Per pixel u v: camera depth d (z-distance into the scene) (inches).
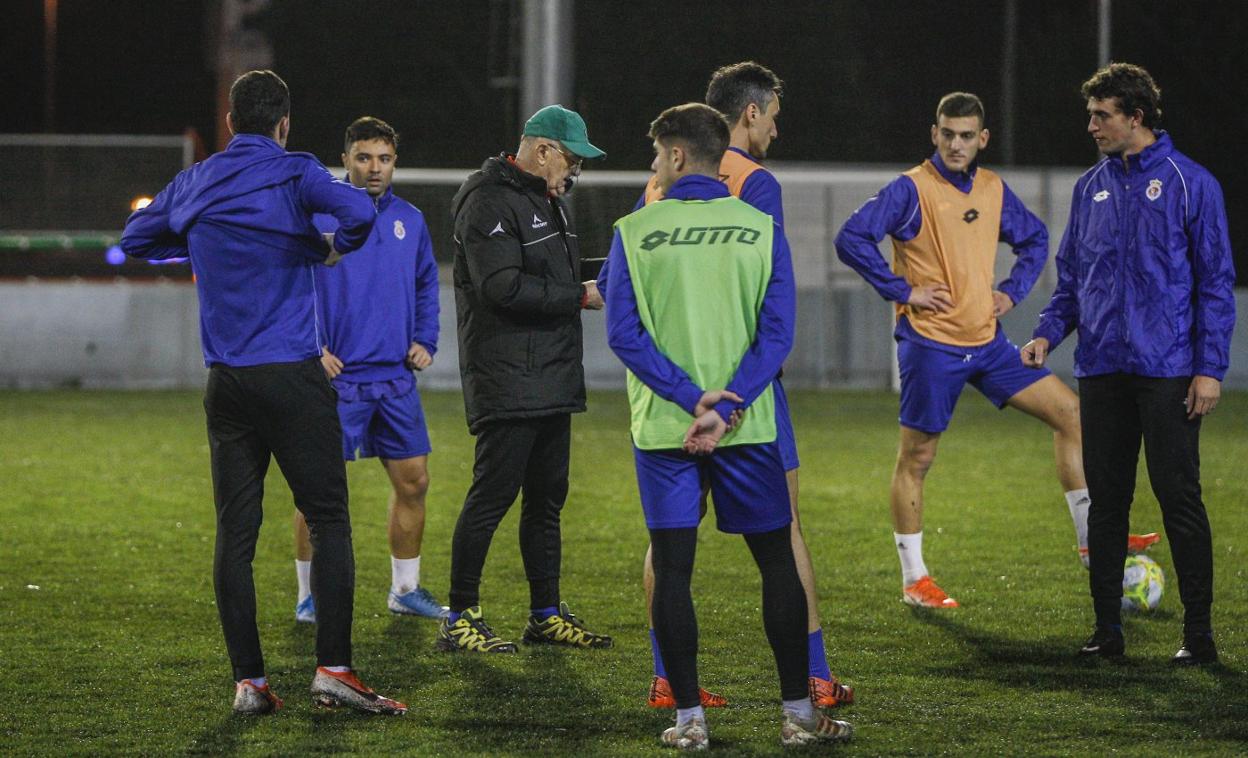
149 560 563.8
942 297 489.4
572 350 432.1
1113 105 405.4
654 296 324.2
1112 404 414.3
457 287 432.8
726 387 321.1
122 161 1413.6
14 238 1408.7
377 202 466.9
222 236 347.3
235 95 358.3
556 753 327.3
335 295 454.9
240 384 350.6
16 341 1311.5
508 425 423.2
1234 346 1321.4
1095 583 418.3
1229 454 865.5
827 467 829.2
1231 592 501.7
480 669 405.7
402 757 324.8
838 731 332.8
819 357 1354.6
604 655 422.0
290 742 335.6
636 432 329.1
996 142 2028.8
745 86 390.0
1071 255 432.5
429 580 538.9
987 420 1074.1
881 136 2057.1
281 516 668.1
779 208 368.8
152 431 983.6
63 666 405.1
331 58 2140.7
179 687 383.9
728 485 327.6
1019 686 385.4
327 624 357.7
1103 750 327.6
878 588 516.1
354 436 461.7
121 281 1437.0
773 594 328.8
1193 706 363.3
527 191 421.1
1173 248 402.3
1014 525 641.6
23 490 734.5
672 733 332.8
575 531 631.8
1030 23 2000.5
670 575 327.3
